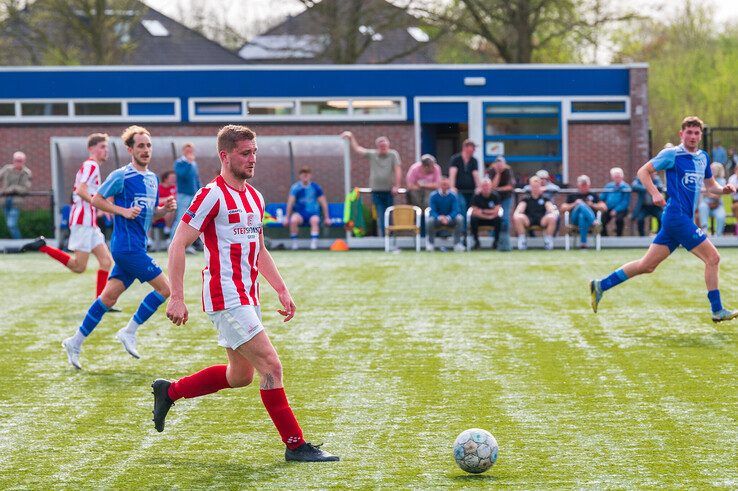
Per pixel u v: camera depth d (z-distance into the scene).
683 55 84.00
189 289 26.23
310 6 65.25
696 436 11.17
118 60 70.50
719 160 50.06
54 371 15.49
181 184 37.75
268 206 43.50
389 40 80.81
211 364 15.98
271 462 10.38
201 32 76.69
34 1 66.81
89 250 21.27
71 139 41.31
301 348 17.17
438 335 18.38
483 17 65.19
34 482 9.75
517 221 39.00
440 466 10.11
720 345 16.98
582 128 46.34
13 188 41.12
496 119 46.16
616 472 9.80
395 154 40.06
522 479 9.59
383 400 13.18
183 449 10.95
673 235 18.56
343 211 43.47
